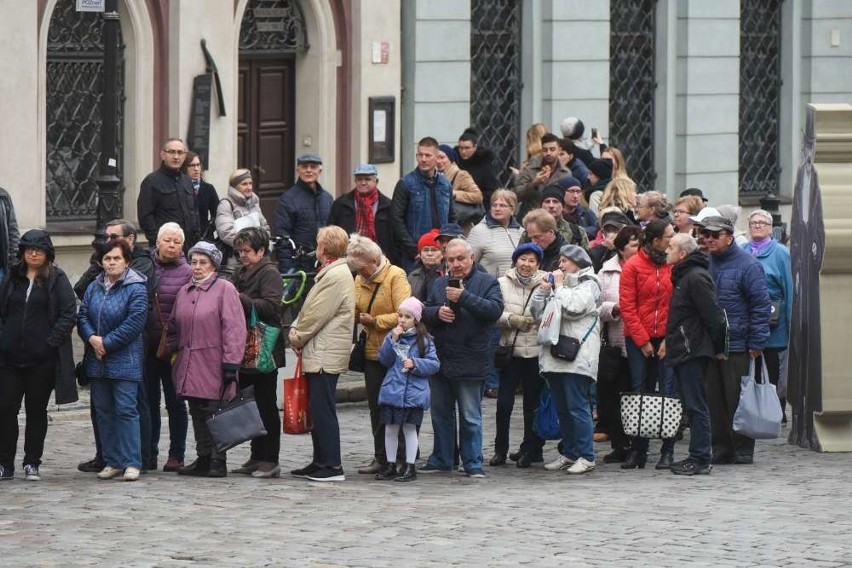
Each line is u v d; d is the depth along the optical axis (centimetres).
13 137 3981
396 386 2958
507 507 2709
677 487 2934
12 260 3247
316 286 2952
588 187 4238
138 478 2927
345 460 3181
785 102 5769
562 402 3081
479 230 3681
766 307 3191
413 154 4850
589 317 3059
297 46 4647
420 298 3117
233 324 2903
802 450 3403
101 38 4200
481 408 3369
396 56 4772
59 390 2898
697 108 5462
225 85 4381
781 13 5744
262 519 2586
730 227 3209
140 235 4175
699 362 3077
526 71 5109
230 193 3803
